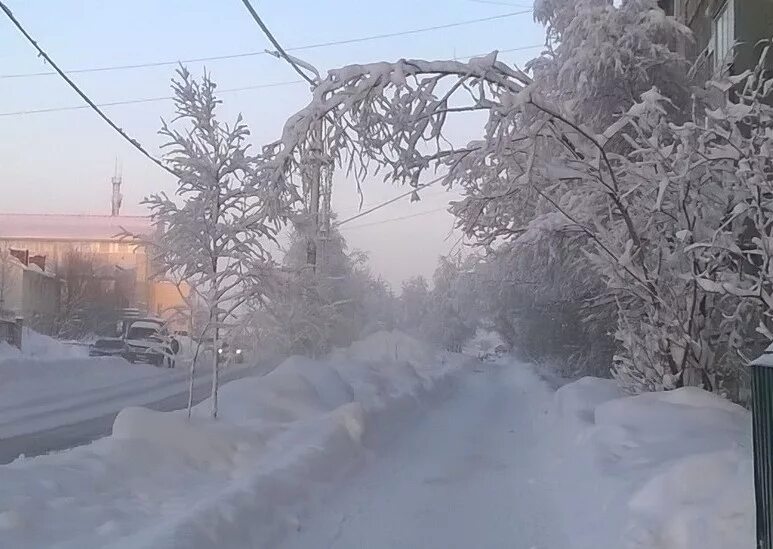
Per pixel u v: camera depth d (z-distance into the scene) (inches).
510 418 761.6
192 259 457.7
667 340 461.7
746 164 372.8
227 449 366.3
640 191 447.8
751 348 502.0
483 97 421.7
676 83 577.9
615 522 256.2
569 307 983.6
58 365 1048.8
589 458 350.0
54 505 257.0
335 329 1204.5
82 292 2214.6
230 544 243.4
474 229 505.7
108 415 668.7
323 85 442.0
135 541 217.3
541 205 504.7
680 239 412.8
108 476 302.5
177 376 1089.4
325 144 449.4
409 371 1130.0
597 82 569.9
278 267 474.9
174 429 359.9
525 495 358.3
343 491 358.3
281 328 482.3
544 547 269.1
